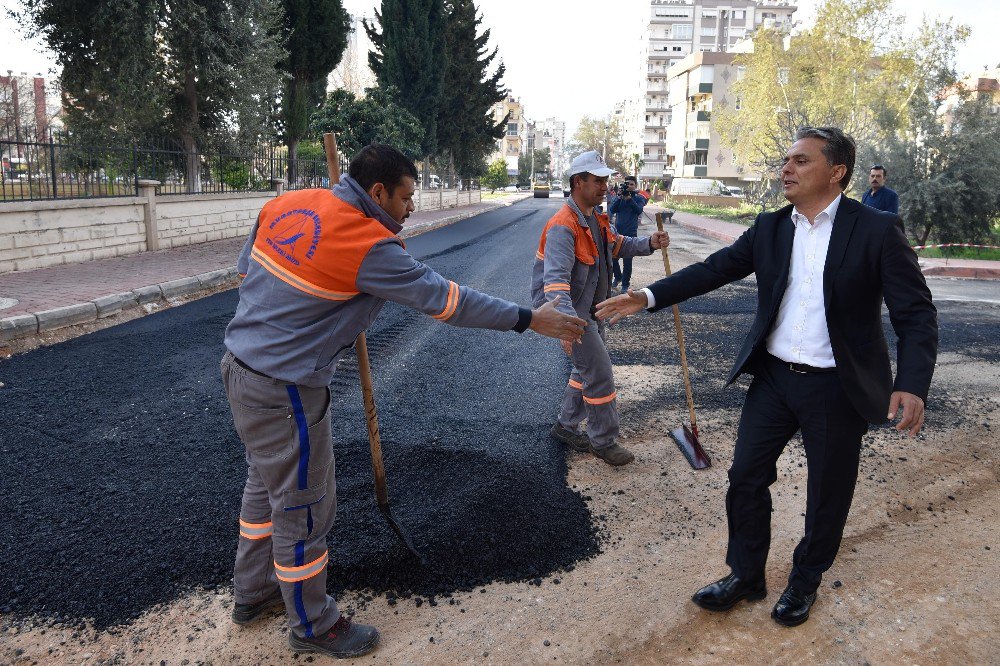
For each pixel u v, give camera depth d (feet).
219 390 16.10
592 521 10.52
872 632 7.94
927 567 9.29
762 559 8.40
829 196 7.61
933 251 54.39
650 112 338.34
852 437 7.62
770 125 101.14
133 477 11.53
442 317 6.98
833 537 7.90
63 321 21.93
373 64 98.48
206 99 59.72
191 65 55.31
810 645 7.73
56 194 33.06
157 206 40.57
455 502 10.45
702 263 8.74
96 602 8.32
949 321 26.04
